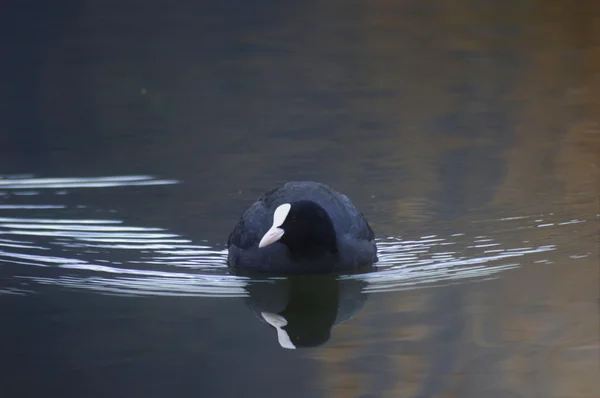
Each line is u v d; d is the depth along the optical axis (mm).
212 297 24391
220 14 75375
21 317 22516
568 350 20922
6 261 26484
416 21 70500
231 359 20609
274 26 70312
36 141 41531
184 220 30656
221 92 51750
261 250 26109
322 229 25594
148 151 39750
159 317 22766
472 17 71062
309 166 37062
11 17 73500
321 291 25047
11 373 19562
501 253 27172
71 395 18594
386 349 21203
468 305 23516
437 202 32094
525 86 50844
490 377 19797
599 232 28641
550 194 32594
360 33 67188
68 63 59156
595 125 42188
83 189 33875
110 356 20531
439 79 53312
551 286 24562
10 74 56406
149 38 66688
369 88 51781
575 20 68438
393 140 40906
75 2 79062
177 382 19219
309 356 20828
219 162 37719
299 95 50656
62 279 25234
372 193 33281
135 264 26484
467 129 42438
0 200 32344
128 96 51281
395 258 27031
